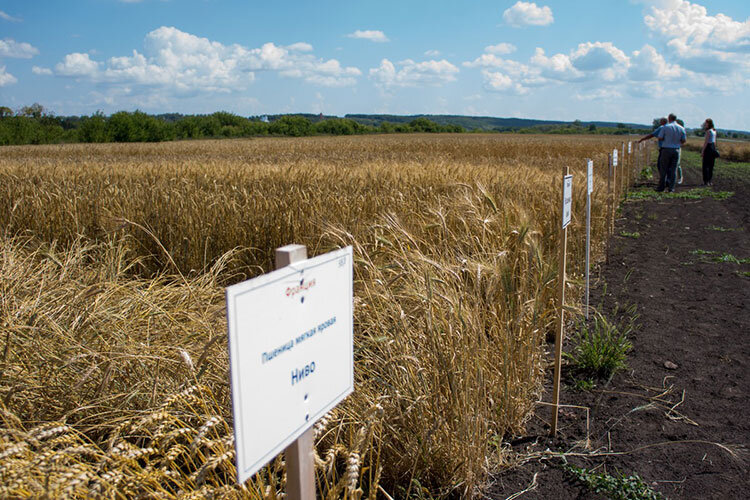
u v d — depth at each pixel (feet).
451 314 9.37
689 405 11.81
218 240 21.84
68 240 23.13
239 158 55.62
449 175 26.99
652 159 102.01
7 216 23.99
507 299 11.56
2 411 6.68
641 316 17.62
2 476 4.95
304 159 50.16
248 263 21.68
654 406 11.75
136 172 32.07
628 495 8.79
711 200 45.60
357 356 10.41
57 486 4.70
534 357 11.62
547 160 52.80
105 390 8.25
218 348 9.25
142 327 10.38
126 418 7.80
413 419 8.70
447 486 8.54
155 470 6.24
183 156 67.05
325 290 5.17
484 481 9.00
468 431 8.41
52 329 9.51
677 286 21.01
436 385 8.94
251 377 4.24
